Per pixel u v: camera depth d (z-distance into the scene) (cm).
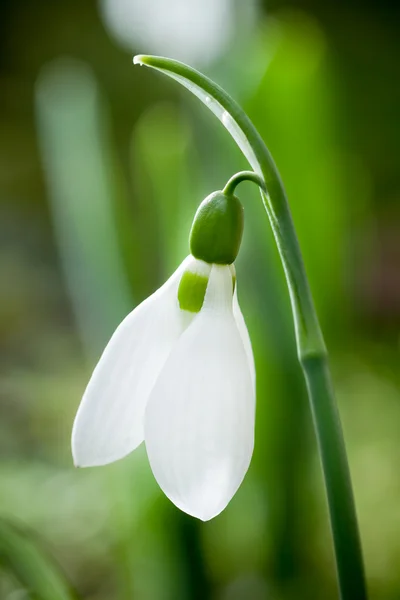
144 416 19
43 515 42
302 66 30
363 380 61
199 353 19
